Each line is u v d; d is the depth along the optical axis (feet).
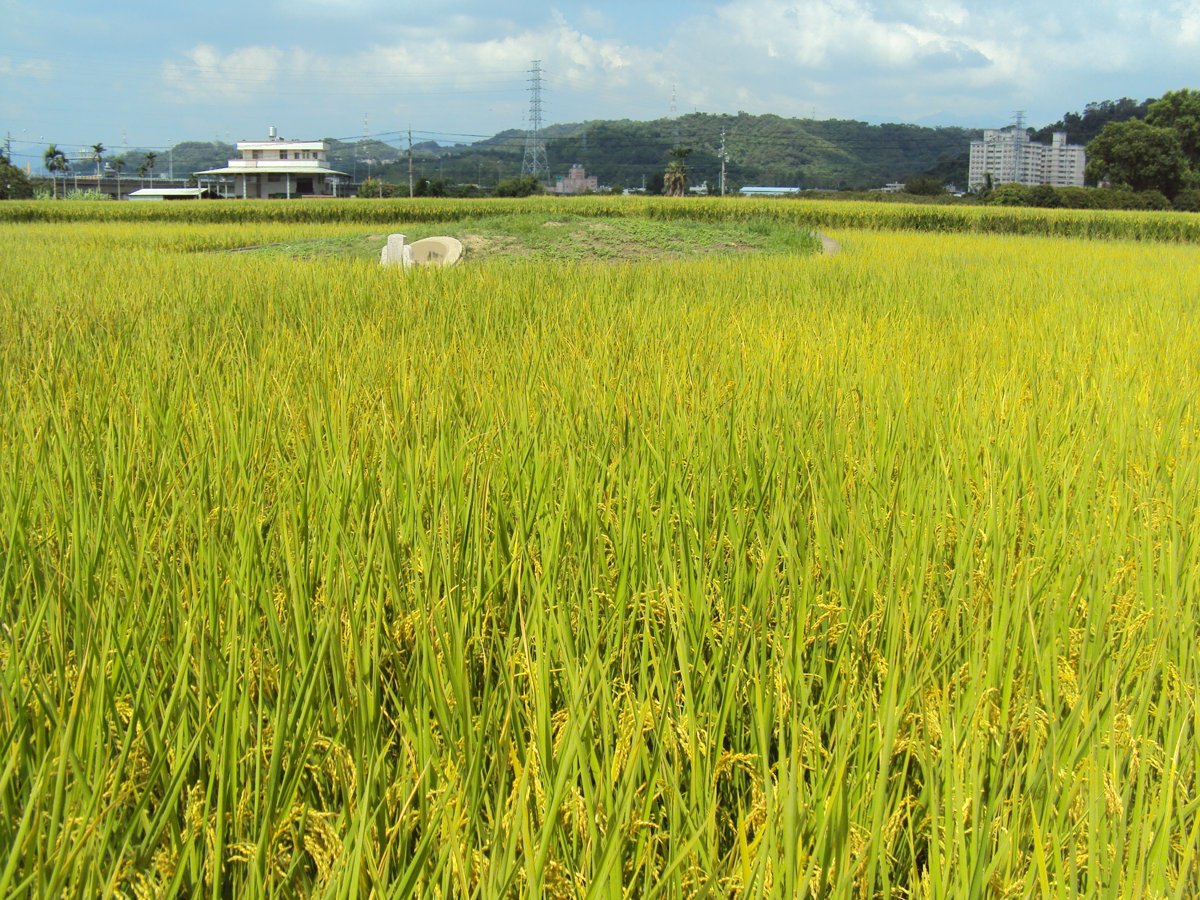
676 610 7.61
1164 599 8.32
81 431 12.23
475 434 12.50
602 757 6.11
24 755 5.73
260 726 5.87
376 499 9.84
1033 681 6.77
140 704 6.15
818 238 71.10
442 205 134.31
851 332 22.49
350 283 32.83
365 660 6.91
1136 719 6.66
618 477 10.57
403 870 5.26
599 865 4.90
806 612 7.92
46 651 6.90
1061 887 4.97
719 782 6.41
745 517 10.20
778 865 4.89
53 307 25.89
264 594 7.24
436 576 7.97
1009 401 15.52
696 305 28.84
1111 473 12.12
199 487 9.84
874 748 6.12
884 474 11.87
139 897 4.93
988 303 30.86
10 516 9.09
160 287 31.50
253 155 323.98
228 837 5.51
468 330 22.49
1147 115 253.65
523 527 9.16
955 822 5.30
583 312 25.44
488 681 6.64
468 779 5.47
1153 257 59.21
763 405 14.65
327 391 14.98
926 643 7.60
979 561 9.29
